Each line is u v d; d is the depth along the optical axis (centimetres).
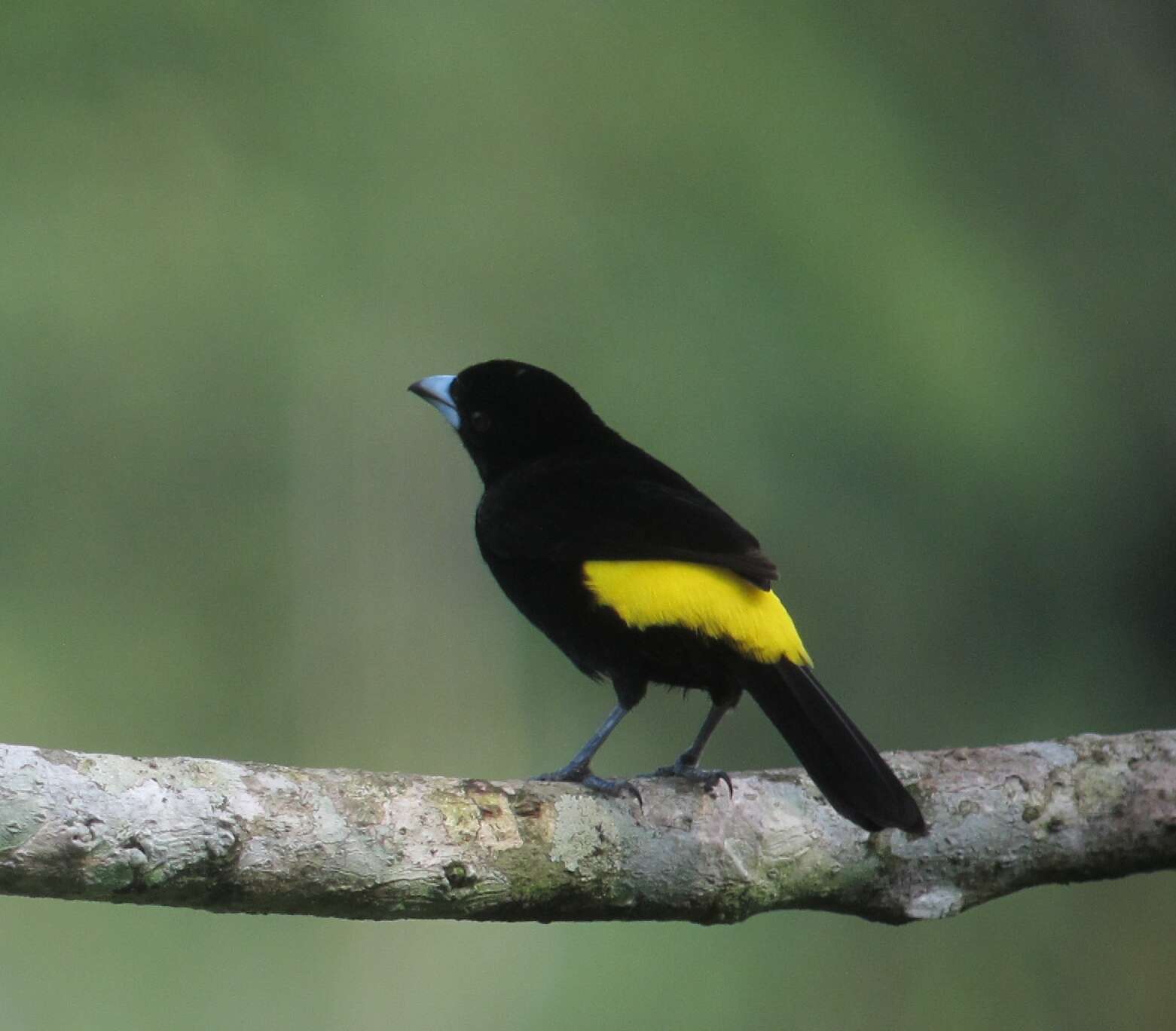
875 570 1562
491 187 1549
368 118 1526
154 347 1470
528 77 1560
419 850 512
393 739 1512
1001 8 1830
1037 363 1670
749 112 1587
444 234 1532
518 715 1557
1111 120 1875
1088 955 1285
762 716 1514
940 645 1577
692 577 659
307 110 1519
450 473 1554
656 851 558
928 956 1254
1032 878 625
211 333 1482
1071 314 1766
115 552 1455
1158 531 1703
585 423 809
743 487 1531
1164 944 1288
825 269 1572
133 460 1464
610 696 1556
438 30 1545
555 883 538
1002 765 627
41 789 459
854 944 1234
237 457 1492
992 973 1265
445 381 823
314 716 1491
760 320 1550
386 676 1519
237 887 485
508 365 815
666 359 1545
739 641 650
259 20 1511
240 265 1488
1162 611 1683
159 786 476
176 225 1476
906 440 1559
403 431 1538
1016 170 1805
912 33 1758
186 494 1478
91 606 1442
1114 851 629
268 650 1488
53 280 1441
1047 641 1628
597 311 1541
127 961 1134
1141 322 1795
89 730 1423
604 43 1574
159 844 470
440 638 1545
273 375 1497
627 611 666
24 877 458
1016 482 1602
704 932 1214
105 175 1463
